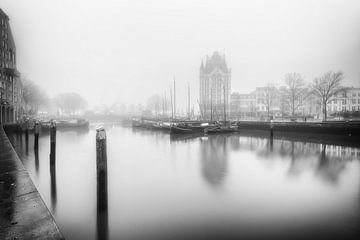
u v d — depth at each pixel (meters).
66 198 14.65
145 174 20.50
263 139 46.16
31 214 8.84
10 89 65.12
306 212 12.30
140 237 10.01
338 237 9.80
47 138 48.00
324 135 43.59
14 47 70.69
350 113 69.81
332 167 22.58
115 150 34.59
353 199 14.19
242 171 21.28
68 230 10.70
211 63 177.12
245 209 12.76
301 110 104.44
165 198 14.54
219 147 36.44
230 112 110.88
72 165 24.41
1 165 15.21
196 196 14.84
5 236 7.35
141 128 80.88
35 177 19.72
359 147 34.56
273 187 16.56
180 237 9.94
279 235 9.99
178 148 35.81
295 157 27.80
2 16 61.62
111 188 16.59
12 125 49.12
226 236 9.95
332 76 68.38
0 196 10.31
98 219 11.70
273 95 102.62
